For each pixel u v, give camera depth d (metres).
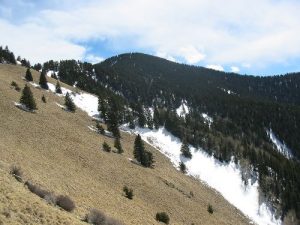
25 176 31.61
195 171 104.62
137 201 50.66
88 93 137.00
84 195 37.56
